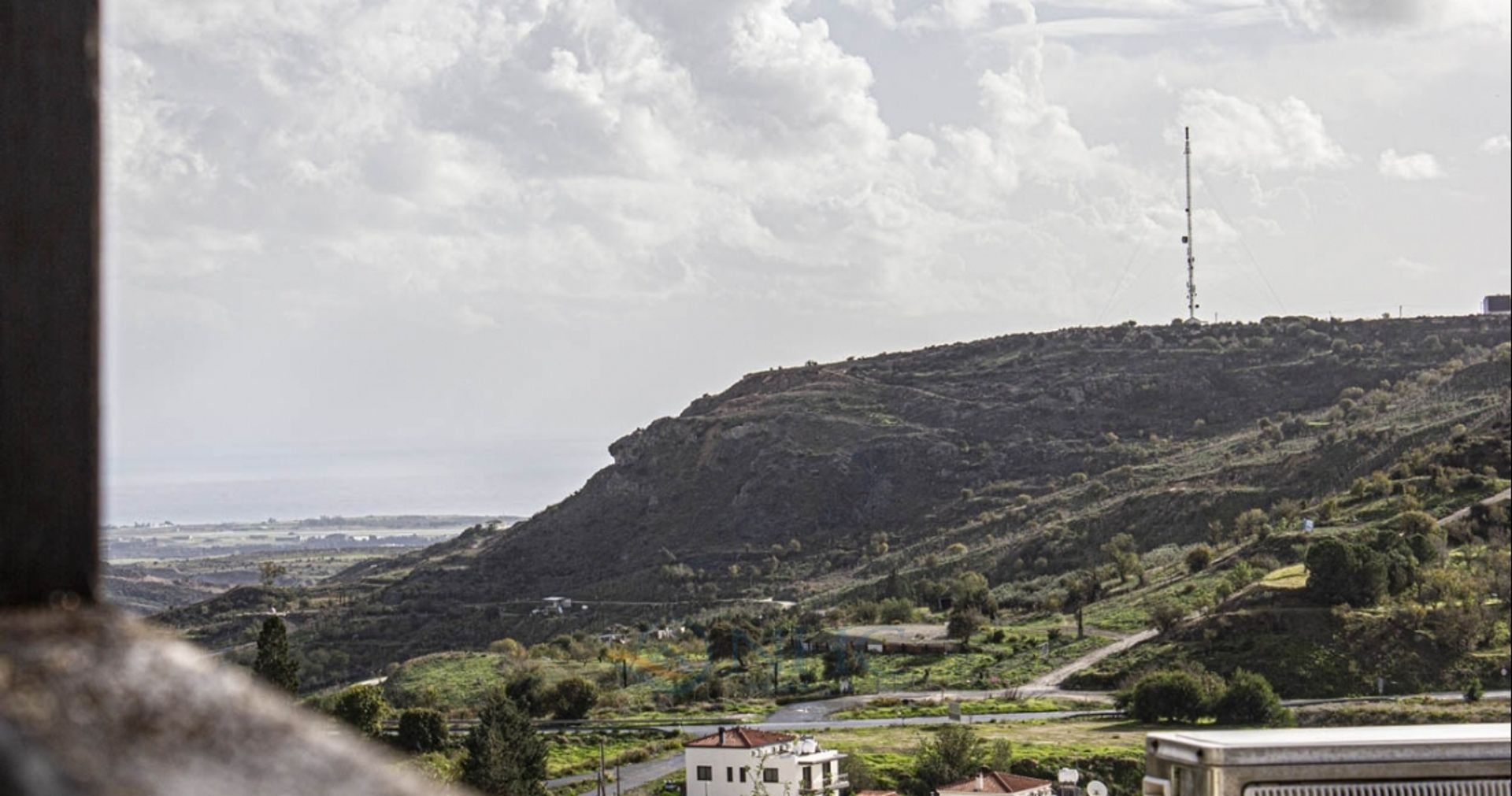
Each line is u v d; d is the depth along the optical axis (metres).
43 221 1.87
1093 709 71.69
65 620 1.63
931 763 55.81
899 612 105.12
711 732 68.62
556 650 100.38
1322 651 75.06
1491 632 74.69
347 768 1.56
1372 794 3.92
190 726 1.54
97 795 1.45
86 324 1.89
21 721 1.50
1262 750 3.94
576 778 58.66
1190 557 102.62
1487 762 3.98
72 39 1.89
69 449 1.88
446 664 90.75
